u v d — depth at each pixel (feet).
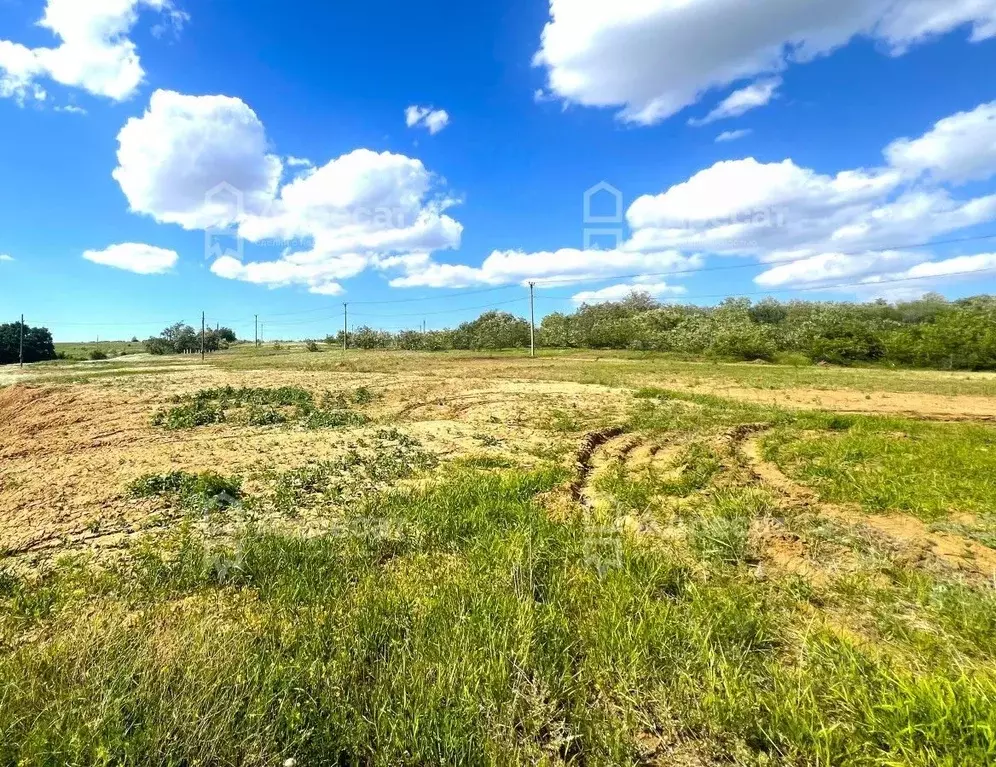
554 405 43.19
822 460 24.26
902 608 11.26
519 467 24.22
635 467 24.73
